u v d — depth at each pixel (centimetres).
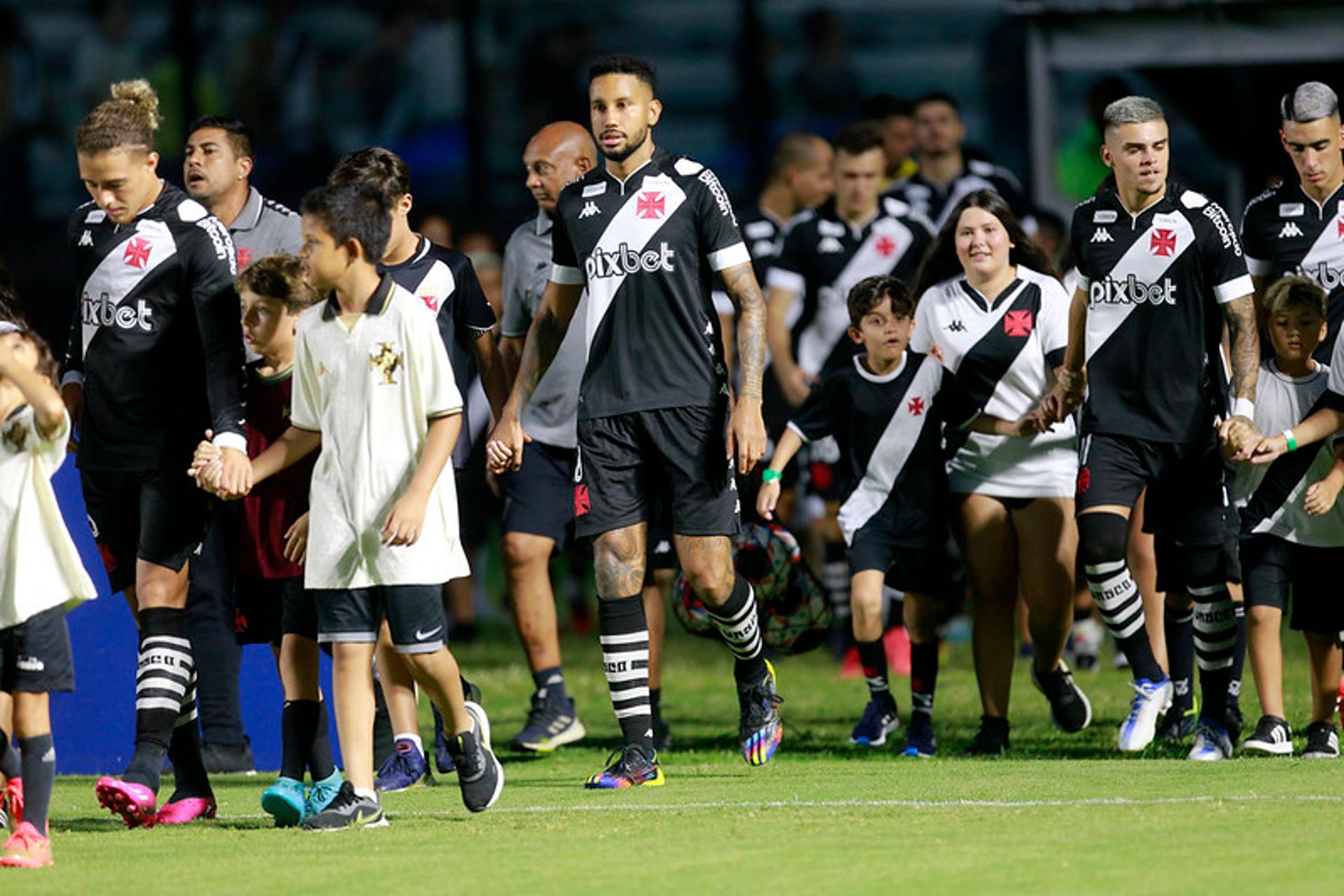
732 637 2322
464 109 6850
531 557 2892
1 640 1797
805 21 6994
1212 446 2516
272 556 2128
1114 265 2494
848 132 3519
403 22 6862
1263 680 2520
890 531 2761
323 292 2156
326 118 6862
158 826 2070
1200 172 5297
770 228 3791
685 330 2247
